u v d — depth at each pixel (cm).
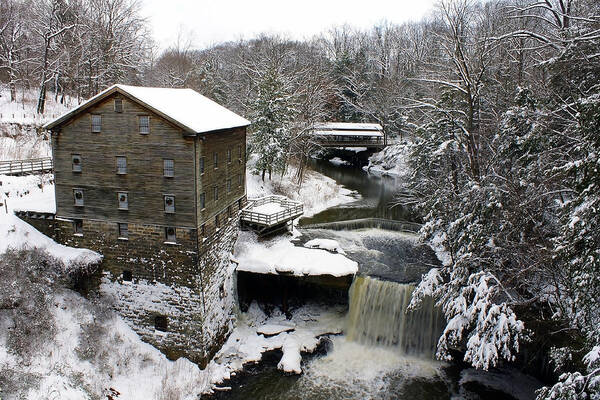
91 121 2516
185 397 2364
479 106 3170
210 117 2755
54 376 2167
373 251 3484
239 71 7600
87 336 2445
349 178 6744
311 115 5678
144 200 2539
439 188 3297
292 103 5328
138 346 2638
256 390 2459
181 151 2430
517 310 2398
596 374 1516
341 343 2892
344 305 3119
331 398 2409
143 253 2606
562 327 2169
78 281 2617
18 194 3219
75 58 5431
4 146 3881
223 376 2561
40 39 5641
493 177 2511
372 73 8919
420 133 3809
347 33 11706
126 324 2702
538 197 2061
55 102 5462
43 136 4338
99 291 2720
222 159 2881
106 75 5600
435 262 3269
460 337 2169
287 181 5459
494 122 2997
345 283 2881
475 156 2841
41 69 5394
